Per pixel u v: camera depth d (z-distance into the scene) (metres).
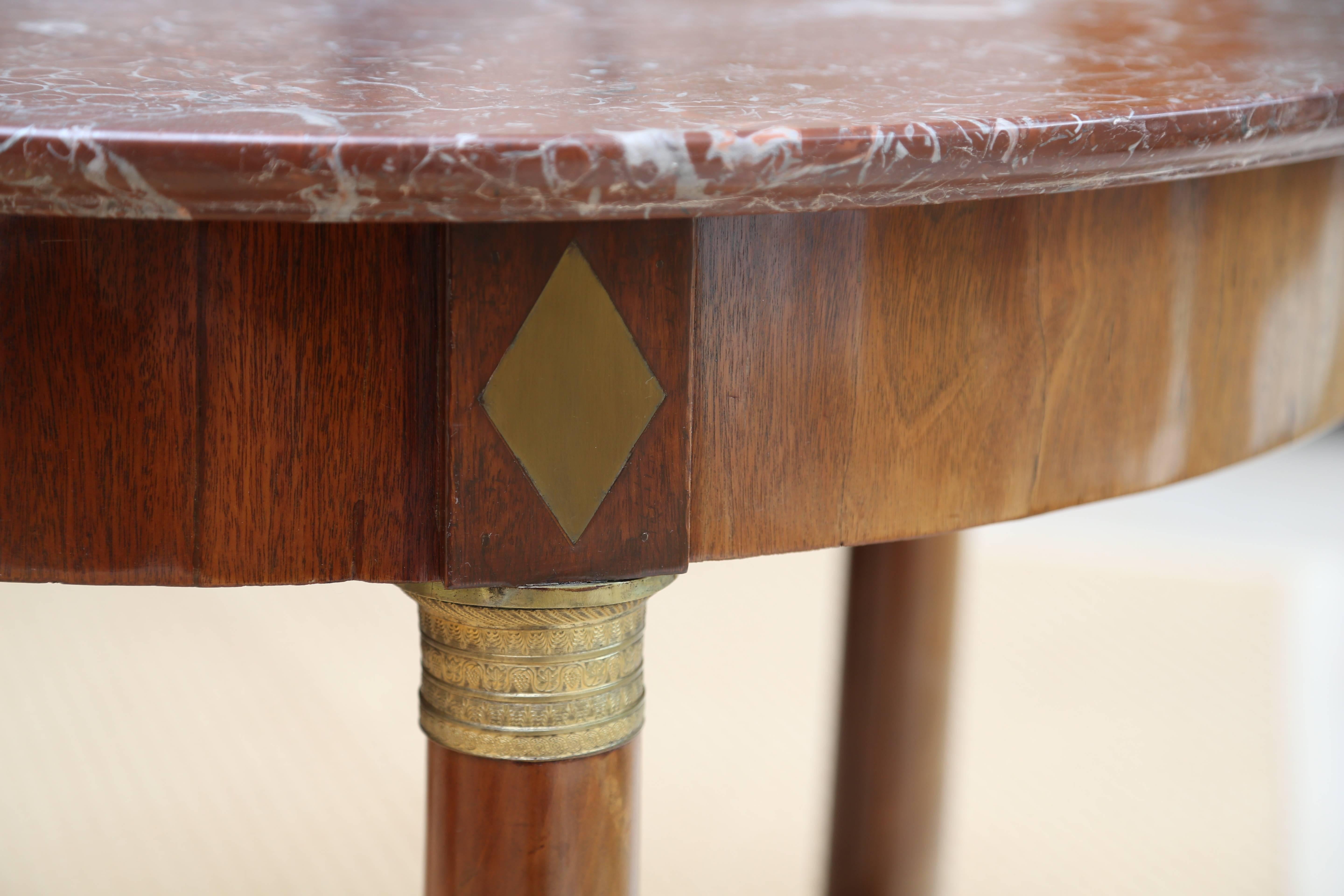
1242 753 2.52
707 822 2.24
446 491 0.90
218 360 0.90
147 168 0.85
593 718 0.99
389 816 2.25
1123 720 2.63
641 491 0.91
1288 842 2.23
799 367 0.93
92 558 0.91
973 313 0.95
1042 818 2.29
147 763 2.40
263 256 0.89
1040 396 0.97
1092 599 3.17
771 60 1.08
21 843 2.13
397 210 0.85
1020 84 1.00
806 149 0.86
